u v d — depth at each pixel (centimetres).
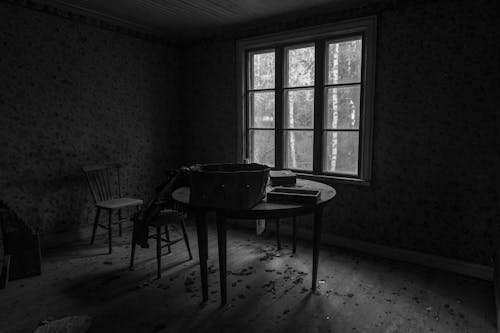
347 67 345
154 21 390
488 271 277
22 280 278
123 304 241
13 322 219
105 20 378
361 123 335
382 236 331
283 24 374
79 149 369
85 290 261
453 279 279
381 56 315
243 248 351
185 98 473
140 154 431
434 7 286
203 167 256
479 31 269
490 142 271
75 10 350
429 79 293
